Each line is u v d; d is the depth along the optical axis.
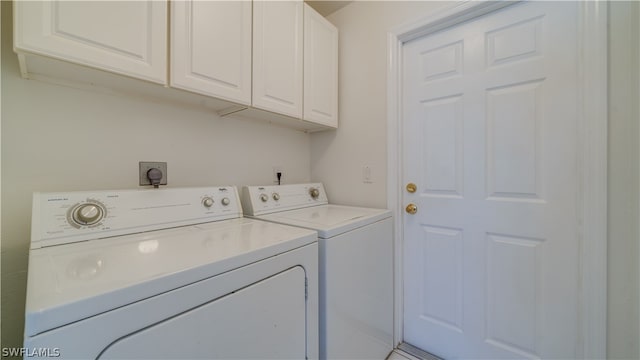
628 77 0.97
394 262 1.59
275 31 1.40
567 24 1.11
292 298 0.86
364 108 1.75
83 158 1.02
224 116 1.49
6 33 0.87
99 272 0.57
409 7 1.54
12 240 0.88
